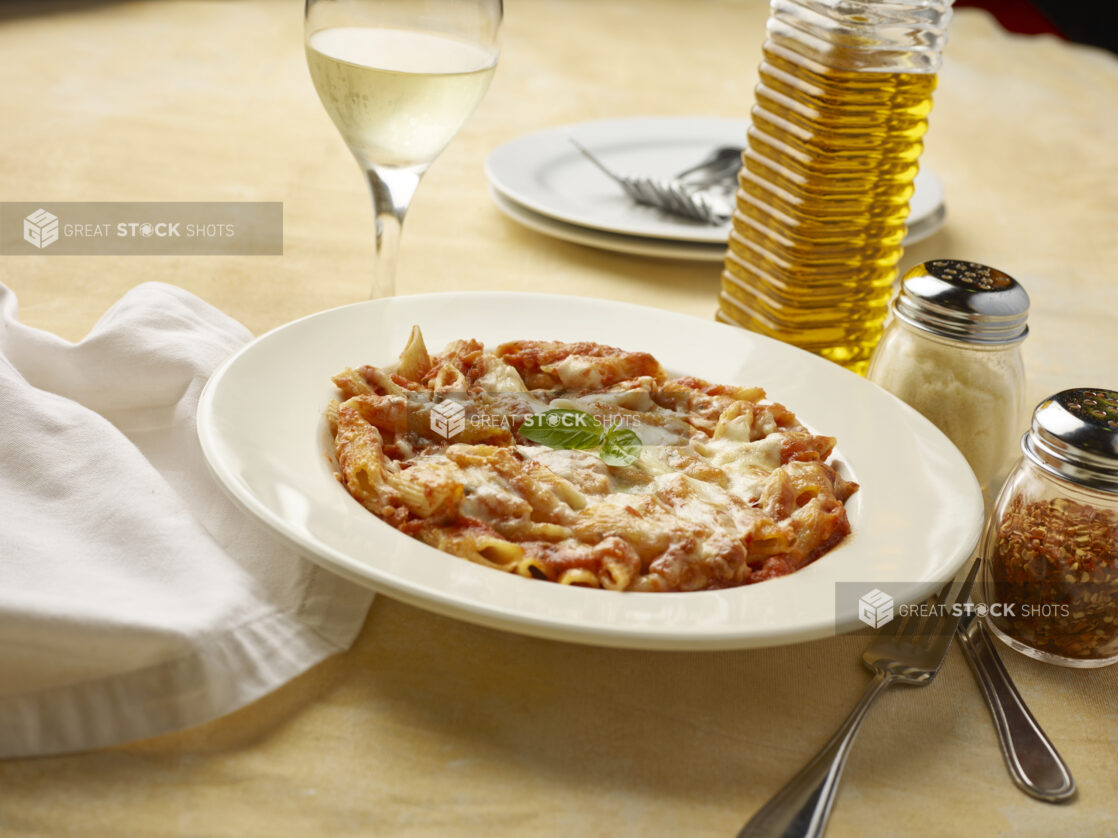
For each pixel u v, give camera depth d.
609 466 1.32
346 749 0.97
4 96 2.60
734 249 1.91
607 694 1.08
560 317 1.68
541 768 0.98
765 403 1.48
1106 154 3.10
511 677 1.08
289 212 2.20
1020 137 3.17
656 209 2.29
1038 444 1.22
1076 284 2.27
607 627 0.97
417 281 1.97
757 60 3.77
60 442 1.23
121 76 2.86
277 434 1.25
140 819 0.88
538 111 3.03
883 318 1.87
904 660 1.15
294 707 1.01
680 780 0.98
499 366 1.50
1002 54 3.89
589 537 1.16
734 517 1.23
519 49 3.55
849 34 1.65
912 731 1.07
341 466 1.25
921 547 1.20
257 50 3.23
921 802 0.99
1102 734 1.11
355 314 1.56
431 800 0.93
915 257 2.28
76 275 1.82
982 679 1.14
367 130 1.57
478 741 1.00
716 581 1.14
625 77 3.42
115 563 1.10
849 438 1.44
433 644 1.11
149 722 0.96
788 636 1.00
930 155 2.96
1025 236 2.49
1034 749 1.06
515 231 2.26
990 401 1.53
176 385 1.41
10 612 0.93
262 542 1.19
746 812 0.96
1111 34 6.81
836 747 1.01
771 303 1.81
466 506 1.18
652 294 2.04
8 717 0.94
